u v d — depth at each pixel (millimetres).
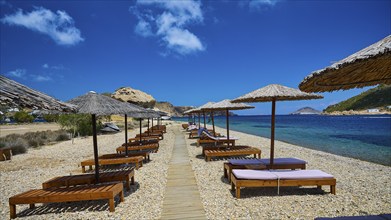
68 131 21016
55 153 11625
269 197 4797
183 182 5910
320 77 2305
